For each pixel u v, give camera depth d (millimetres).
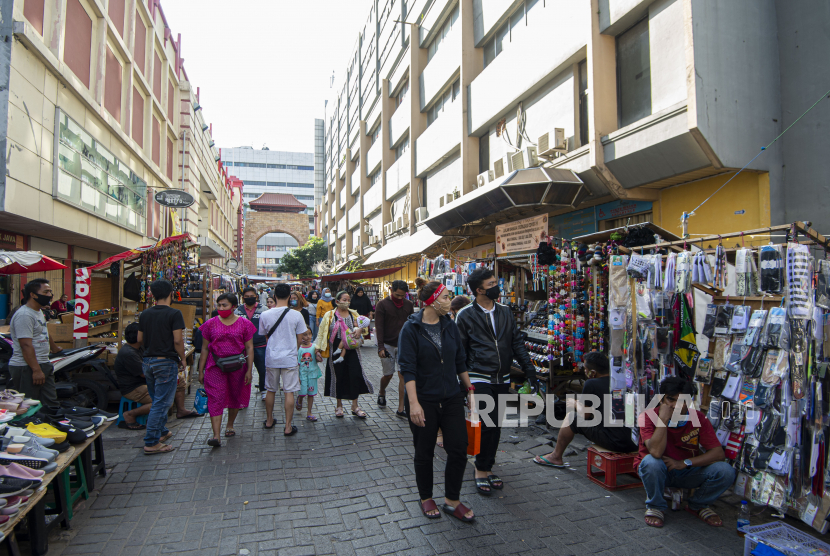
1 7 7539
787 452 3307
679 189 7664
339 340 6000
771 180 6469
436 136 17375
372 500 3729
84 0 10750
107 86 12438
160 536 3182
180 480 4109
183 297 10359
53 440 3205
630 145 7574
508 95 12055
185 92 22016
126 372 5582
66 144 9766
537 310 6938
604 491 3938
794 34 6531
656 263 4289
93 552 2982
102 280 8125
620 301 4512
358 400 7223
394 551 3016
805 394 3314
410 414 3330
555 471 4371
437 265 9906
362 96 32500
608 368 4535
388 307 6570
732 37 6520
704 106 6266
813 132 6215
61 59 9367
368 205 29297
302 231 56500
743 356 3631
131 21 14008
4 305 9500
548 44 10180
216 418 4984
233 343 5160
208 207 30219
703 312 5062
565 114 9977
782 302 3424
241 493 3857
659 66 7445
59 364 5484
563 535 3217
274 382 5609
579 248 5707
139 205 15758
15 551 2652
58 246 12156
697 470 3465
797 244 3312
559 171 8945
